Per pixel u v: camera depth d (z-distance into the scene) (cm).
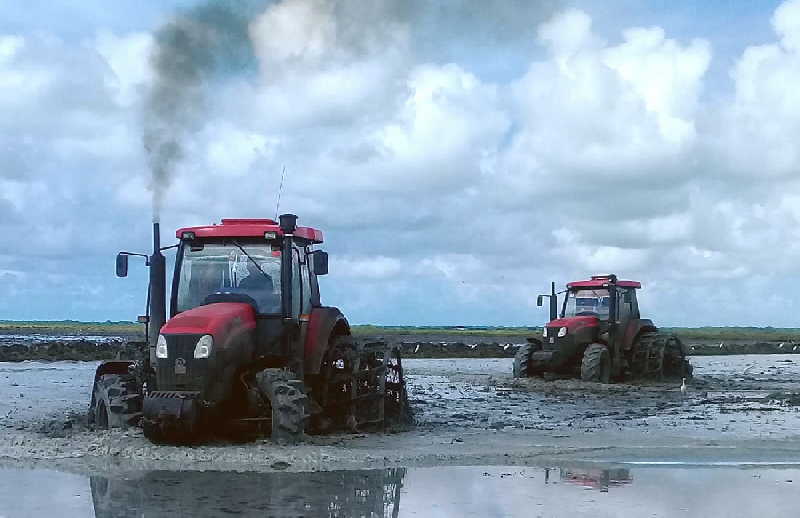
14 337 7031
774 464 1029
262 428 1197
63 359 4050
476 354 4812
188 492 848
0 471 966
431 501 811
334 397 1338
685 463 1039
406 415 1472
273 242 1265
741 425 1462
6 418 1509
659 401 1969
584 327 2455
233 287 1252
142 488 869
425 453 1099
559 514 758
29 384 2408
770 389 2336
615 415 1647
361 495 837
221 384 1148
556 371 2525
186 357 1135
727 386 2442
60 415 1569
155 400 1119
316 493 846
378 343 1454
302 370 1257
